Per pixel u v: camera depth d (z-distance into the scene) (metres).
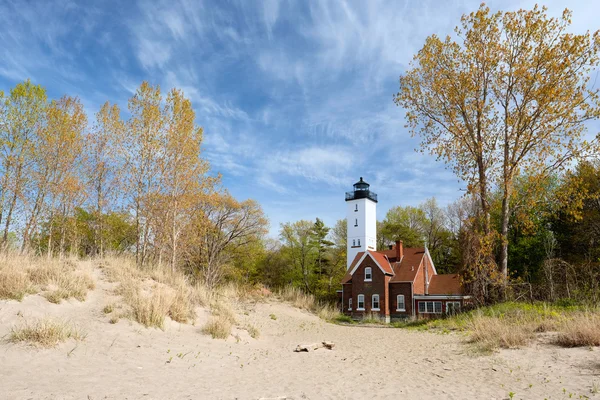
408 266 42.88
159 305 13.34
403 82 28.64
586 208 32.69
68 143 29.73
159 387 7.32
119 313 12.12
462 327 20.16
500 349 12.27
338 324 30.73
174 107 25.75
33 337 8.60
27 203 28.08
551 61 23.83
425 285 42.78
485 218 26.14
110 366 8.45
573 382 8.13
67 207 30.11
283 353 13.12
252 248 46.16
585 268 22.38
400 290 41.31
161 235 25.52
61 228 29.89
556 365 9.73
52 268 13.25
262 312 25.05
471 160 27.70
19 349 8.05
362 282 42.69
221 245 38.53
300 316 29.33
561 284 22.59
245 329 16.23
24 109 28.70
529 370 9.54
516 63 25.09
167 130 25.45
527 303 22.05
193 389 7.43
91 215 32.97
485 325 15.73
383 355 13.26
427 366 10.89
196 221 29.28
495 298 24.31
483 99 26.48
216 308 17.05
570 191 25.80
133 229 32.47
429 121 28.69
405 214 63.72
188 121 25.95
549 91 22.98
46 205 29.38
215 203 30.59
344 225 66.44
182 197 25.67
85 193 30.16
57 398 5.89
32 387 6.28
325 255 59.72
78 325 10.45
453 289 40.22
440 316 28.97
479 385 8.30
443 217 61.09
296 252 58.28
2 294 10.43
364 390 7.91
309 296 37.50
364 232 55.69
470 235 26.50
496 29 25.14
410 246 58.84
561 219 35.81
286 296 35.41
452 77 26.83
